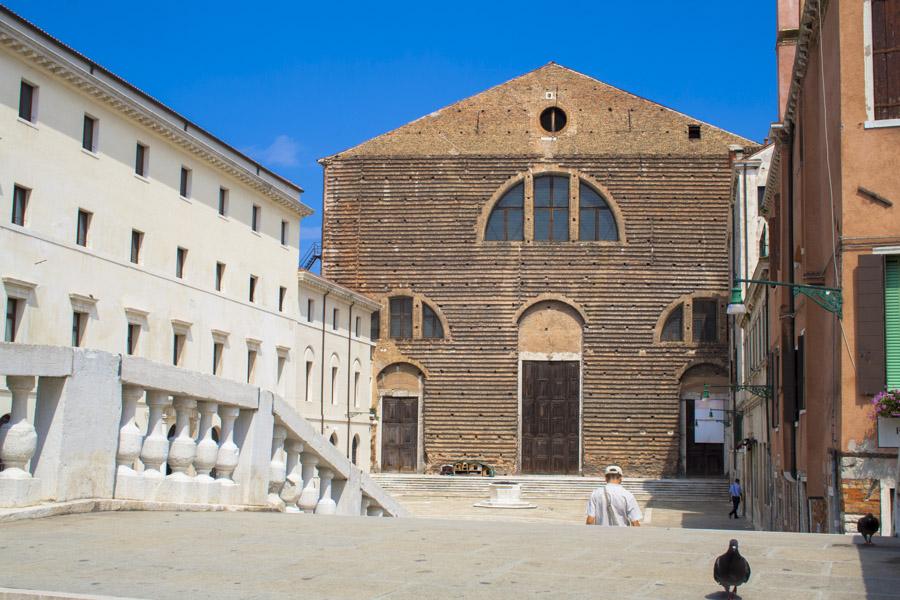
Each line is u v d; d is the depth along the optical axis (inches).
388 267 2871.6
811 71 938.7
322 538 468.1
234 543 446.9
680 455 2736.2
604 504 621.3
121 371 557.0
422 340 2842.0
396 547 441.7
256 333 2258.9
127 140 1798.7
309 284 2507.4
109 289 1733.5
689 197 2810.0
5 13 1487.5
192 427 1395.2
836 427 804.0
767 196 1382.9
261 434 690.8
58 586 340.5
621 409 2765.7
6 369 477.7
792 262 1048.2
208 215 2074.3
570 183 2847.0
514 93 2910.9
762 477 1626.5
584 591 345.1
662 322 2783.0
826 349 861.8
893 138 784.9
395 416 2851.9
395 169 2898.6
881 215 781.9
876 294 776.9
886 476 762.8
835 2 817.5
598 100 2888.8
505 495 2345.0
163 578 360.5
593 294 2805.1
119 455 574.6
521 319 2829.7
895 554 453.7
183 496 609.6
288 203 2415.1
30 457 508.7
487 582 359.9
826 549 467.2
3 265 1481.3
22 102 1550.2
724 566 332.2
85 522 495.8
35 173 1556.3
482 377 2815.0
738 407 2252.7
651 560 413.7
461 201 2869.1
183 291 1967.3
